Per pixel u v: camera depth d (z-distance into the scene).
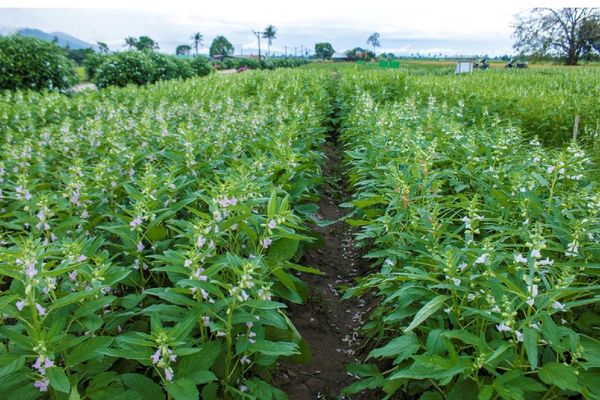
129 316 3.22
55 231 3.65
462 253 3.05
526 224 3.79
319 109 12.57
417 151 5.37
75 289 2.85
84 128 8.05
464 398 2.60
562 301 3.06
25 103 10.23
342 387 3.64
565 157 4.88
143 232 3.80
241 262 2.84
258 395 2.89
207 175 5.47
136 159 5.75
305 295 4.21
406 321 3.63
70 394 2.23
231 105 9.92
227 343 2.86
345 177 8.81
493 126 8.60
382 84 16.06
